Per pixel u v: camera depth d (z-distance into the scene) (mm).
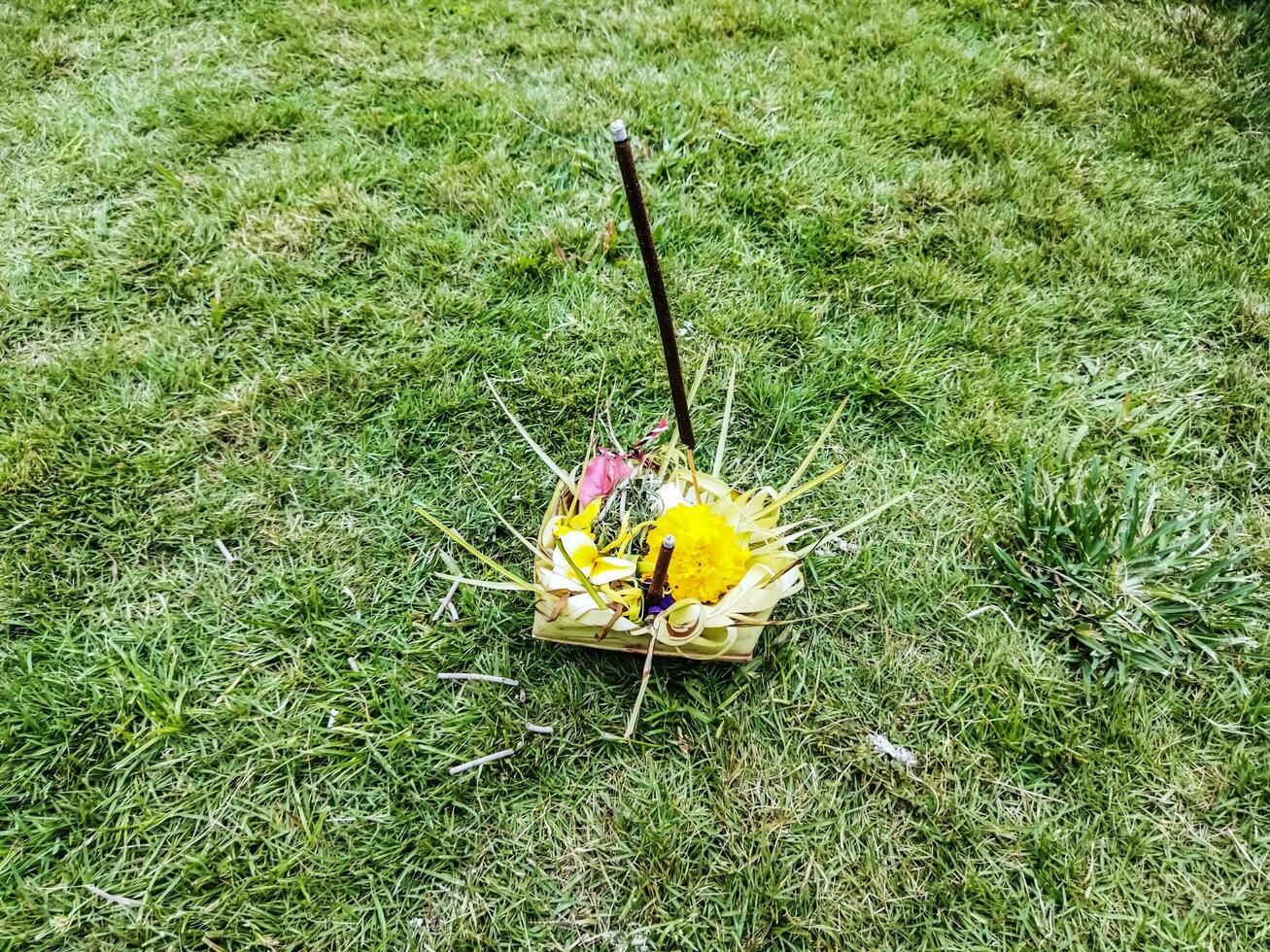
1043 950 414
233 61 811
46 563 512
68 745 452
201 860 425
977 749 462
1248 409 589
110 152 724
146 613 499
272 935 412
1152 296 657
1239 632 494
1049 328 639
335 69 804
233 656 484
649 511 516
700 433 574
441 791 446
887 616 503
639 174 721
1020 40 866
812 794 451
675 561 416
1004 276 667
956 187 723
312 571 514
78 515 531
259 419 575
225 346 611
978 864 434
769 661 485
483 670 480
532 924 418
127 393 583
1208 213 710
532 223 684
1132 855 435
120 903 415
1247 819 445
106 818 435
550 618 446
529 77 805
